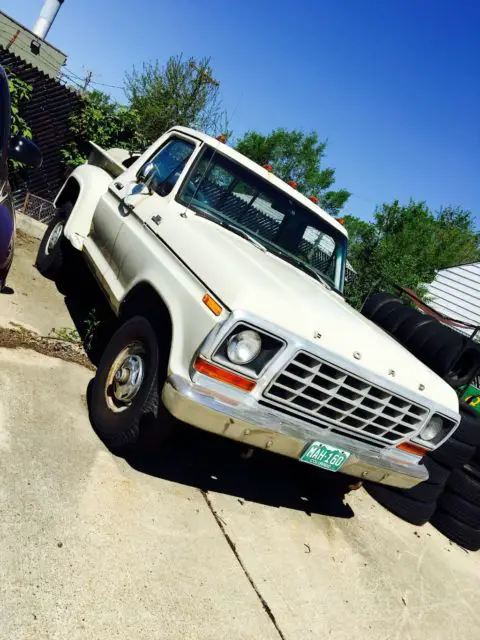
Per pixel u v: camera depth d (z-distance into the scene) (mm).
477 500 4777
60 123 9375
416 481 3400
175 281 3084
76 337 4688
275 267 3520
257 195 4109
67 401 3574
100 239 4520
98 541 2602
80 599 2246
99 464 3148
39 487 2725
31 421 3189
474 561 4746
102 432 3297
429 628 3408
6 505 2506
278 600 2906
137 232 3826
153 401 3008
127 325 3373
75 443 3203
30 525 2471
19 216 7594
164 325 3102
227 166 4043
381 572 3775
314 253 4348
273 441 2873
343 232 4621
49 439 3115
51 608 2137
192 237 3252
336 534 3963
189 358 2738
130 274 3670
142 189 4152
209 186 3896
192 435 3938
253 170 4168
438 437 3416
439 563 4348
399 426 3254
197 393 2658
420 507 4738
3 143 3525
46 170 9445
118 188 4605
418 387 3166
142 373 3141
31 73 8930
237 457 4199
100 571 2438
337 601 3193
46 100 9133
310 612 2963
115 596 2354
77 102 9422
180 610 2473
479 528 4828
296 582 3146
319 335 2793
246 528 3377
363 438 3213
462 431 4613
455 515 4855
